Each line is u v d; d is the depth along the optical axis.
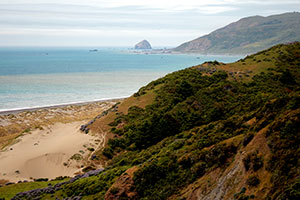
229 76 62.50
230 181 18.11
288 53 70.25
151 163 25.19
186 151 26.36
